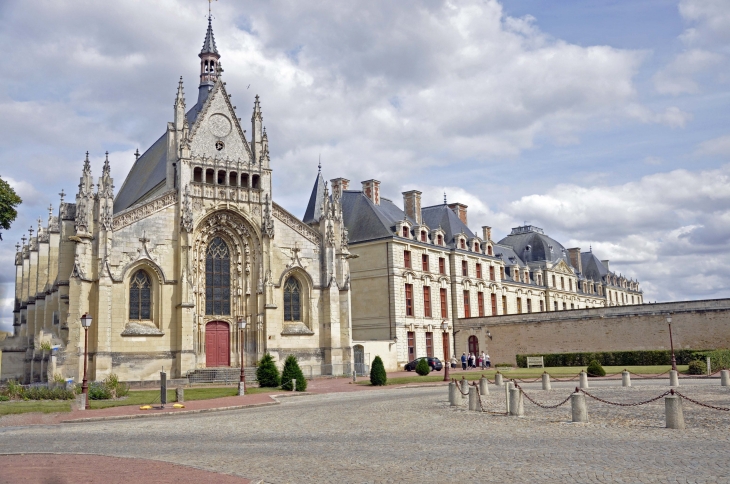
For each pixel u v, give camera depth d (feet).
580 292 432.25
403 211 293.23
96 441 72.08
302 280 212.64
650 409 88.79
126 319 179.83
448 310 285.64
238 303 202.59
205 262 200.34
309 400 131.13
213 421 93.66
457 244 297.12
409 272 262.06
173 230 189.88
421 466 50.72
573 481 43.50
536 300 370.94
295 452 60.34
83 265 173.78
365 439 68.08
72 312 170.60
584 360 239.09
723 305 222.48
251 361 199.52
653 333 235.61
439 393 133.90
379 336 254.06
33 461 55.42
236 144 207.21
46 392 134.72
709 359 169.27
